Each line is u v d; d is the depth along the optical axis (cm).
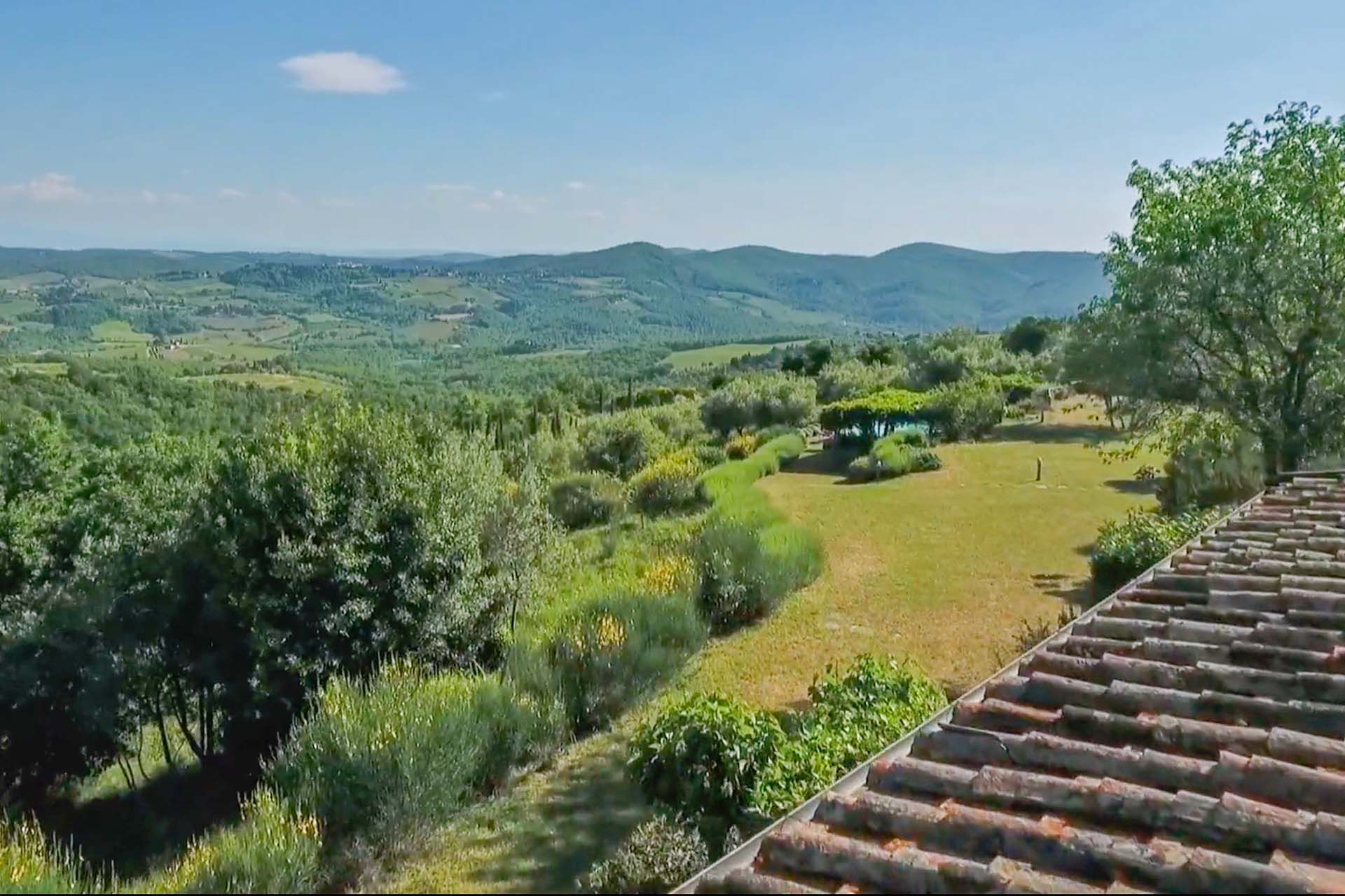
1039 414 4312
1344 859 267
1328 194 1145
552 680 1047
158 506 1662
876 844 301
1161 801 301
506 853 781
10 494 2059
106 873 1002
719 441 4134
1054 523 2148
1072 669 433
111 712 1280
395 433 1284
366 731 823
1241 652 424
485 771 908
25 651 1311
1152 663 424
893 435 3338
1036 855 283
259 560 1180
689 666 1270
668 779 803
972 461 3183
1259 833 281
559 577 1623
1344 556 561
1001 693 420
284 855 696
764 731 802
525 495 1455
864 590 1639
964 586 1641
